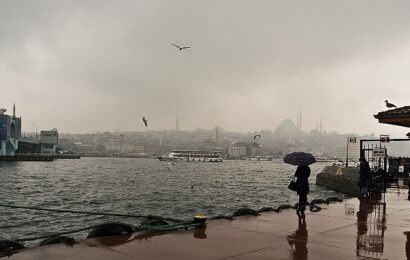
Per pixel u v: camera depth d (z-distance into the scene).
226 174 115.38
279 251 8.41
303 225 11.42
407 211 14.56
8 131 163.50
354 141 55.25
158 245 8.66
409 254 8.41
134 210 36.72
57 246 8.43
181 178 91.06
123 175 100.38
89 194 52.50
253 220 12.05
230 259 7.73
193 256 7.86
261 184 75.44
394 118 11.30
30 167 136.50
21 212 33.38
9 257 7.57
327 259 7.87
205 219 10.89
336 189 50.97
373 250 8.68
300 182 13.66
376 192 20.58
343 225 11.59
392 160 28.16
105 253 7.93
